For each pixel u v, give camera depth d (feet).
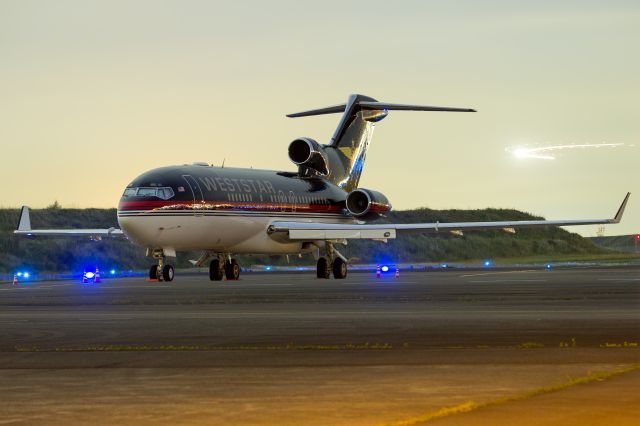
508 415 67.21
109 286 272.10
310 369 93.20
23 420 70.38
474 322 139.85
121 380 87.92
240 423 68.03
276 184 319.88
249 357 102.83
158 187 275.39
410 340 117.29
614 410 68.49
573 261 563.07
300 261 561.43
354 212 332.39
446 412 68.80
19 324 144.97
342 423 67.26
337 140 358.64
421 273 369.30
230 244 298.56
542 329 128.67
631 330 126.82
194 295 217.15
